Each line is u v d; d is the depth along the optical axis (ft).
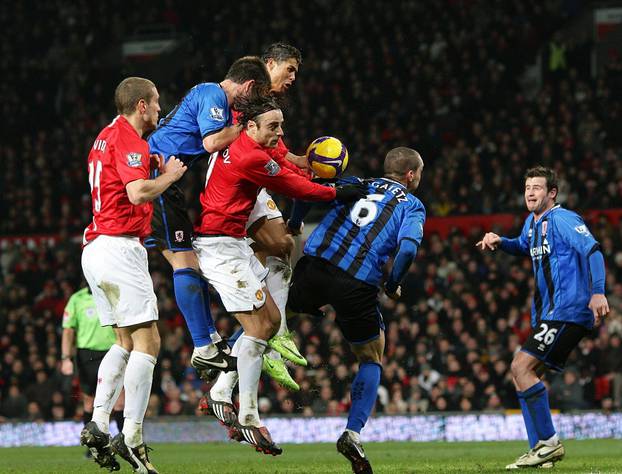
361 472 40.40
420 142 136.46
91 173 40.98
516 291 103.35
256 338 41.50
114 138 40.04
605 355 90.53
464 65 145.59
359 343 41.86
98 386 42.27
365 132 142.92
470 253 113.19
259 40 157.38
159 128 42.78
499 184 122.83
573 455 57.41
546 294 46.78
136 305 40.40
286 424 82.74
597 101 134.82
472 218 121.19
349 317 41.52
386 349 99.91
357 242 41.42
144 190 38.70
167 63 168.55
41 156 151.33
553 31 155.33
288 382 45.16
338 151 44.70
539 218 47.21
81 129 154.10
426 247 122.42
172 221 42.65
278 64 44.62
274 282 47.03
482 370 91.61
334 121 139.54
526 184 47.70
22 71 168.25
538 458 45.57
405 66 149.89
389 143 137.39
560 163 121.60
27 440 84.53
